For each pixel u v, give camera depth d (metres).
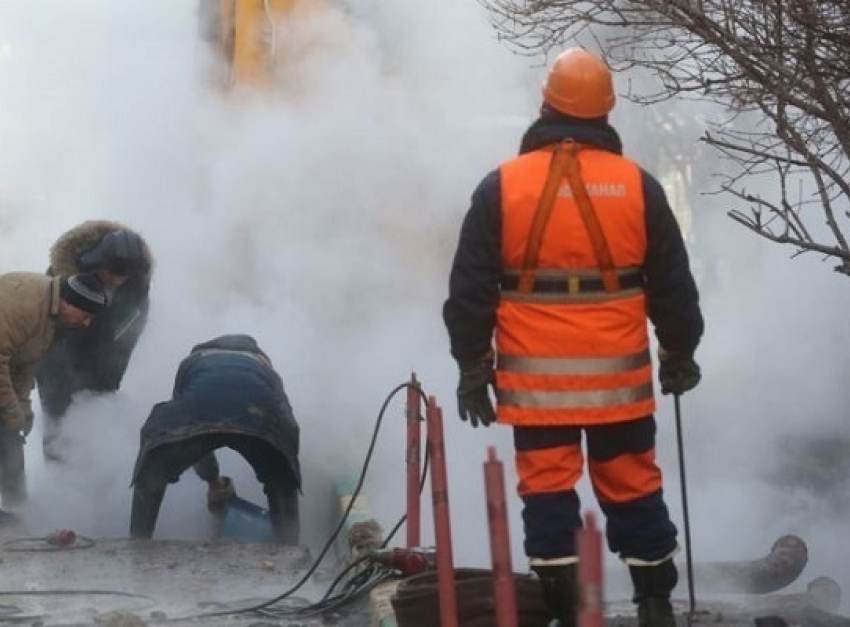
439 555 13.02
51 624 18.67
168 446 23.69
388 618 16.88
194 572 21.89
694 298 13.38
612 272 13.19
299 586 19.73
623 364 13.24
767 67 17.27
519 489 13.56
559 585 13.32
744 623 16.22
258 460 24.25
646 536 13.56
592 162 13.20
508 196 13.15
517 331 13.27
